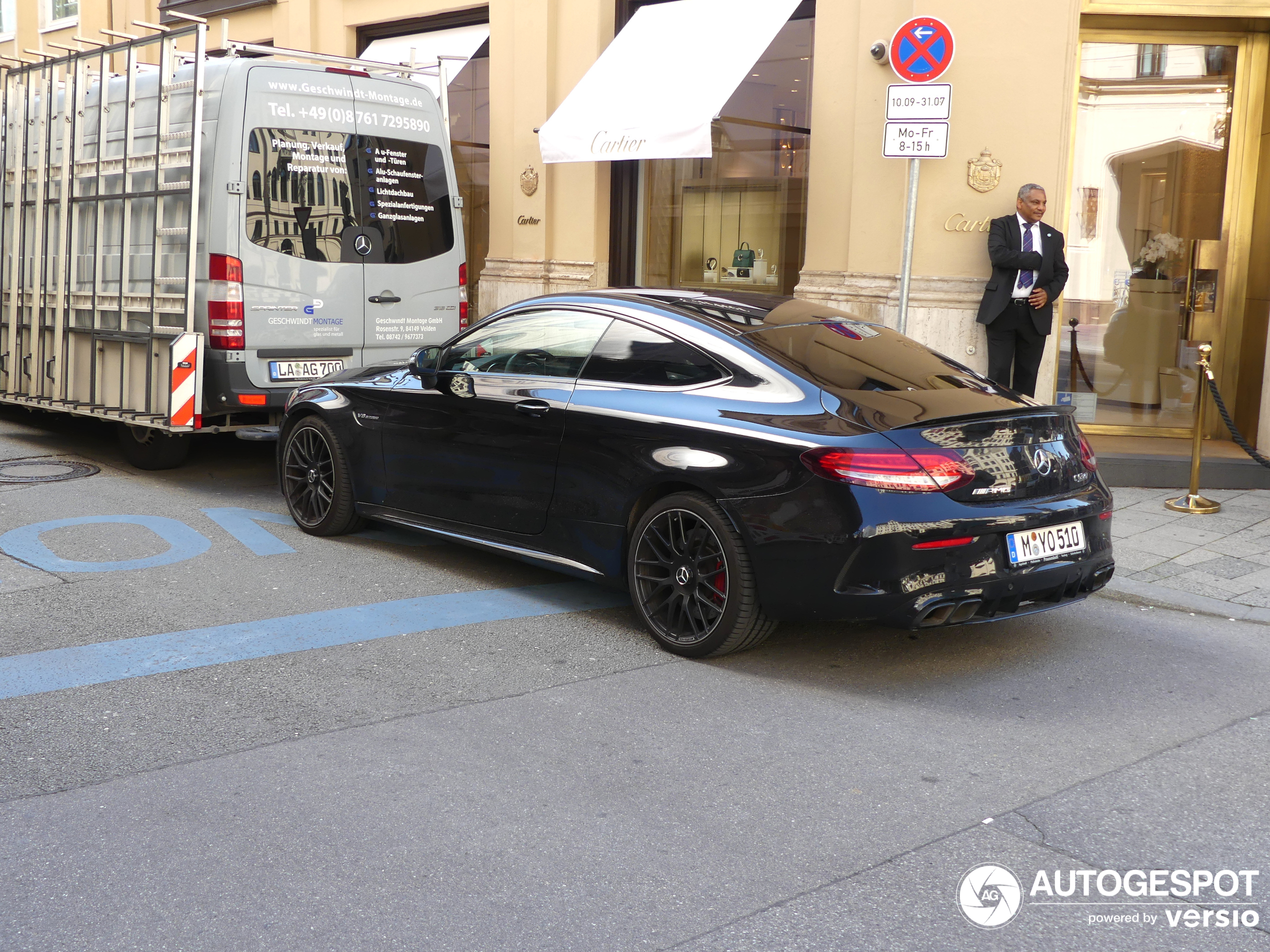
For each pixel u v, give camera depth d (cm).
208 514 746
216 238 766
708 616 492
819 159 1009
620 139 1021
